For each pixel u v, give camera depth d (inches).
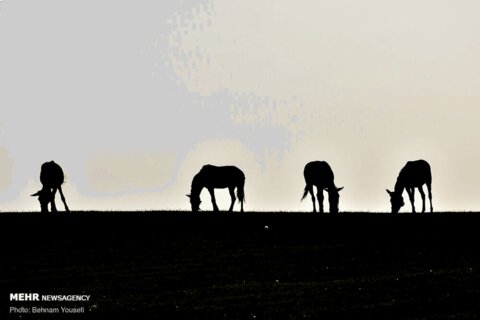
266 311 2092.8
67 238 3031.5
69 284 2421.3
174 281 2422.5
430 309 2086.6
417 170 3646.7
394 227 3166.8
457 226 3154.5
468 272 2468.0
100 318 2097.7
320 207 3538.4
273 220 3329.2
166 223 3287.4
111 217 3395.7
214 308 2129.7
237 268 2573.8
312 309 2101.4
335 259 2684.5
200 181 3661.4
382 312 2069.4
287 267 2578.7
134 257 2748.5
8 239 3024.1
